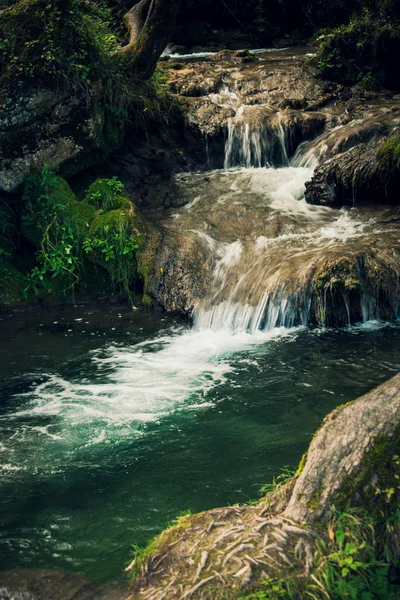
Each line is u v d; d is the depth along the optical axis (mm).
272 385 6434
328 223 9477
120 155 11328
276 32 18141
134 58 10977
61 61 9383
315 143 11719
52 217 9438
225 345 7574
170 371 6945
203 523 3748
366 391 6148
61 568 4066
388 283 7770
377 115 12094
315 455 3576
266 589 3213
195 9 18156
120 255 9250
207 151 12203
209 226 9742
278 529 3451
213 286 8672
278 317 7902
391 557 3324
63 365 7250
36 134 9398
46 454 5430
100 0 13266
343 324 7797
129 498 4781
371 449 3467
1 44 9281
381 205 9906
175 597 3295
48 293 9352
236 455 5258
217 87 13727
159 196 10867
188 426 5770
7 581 3949
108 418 5992
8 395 6562
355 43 14055
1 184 9305
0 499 4840
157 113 11766
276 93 13297
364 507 3398
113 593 3732
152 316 8727
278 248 8875
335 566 3275
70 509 4688
